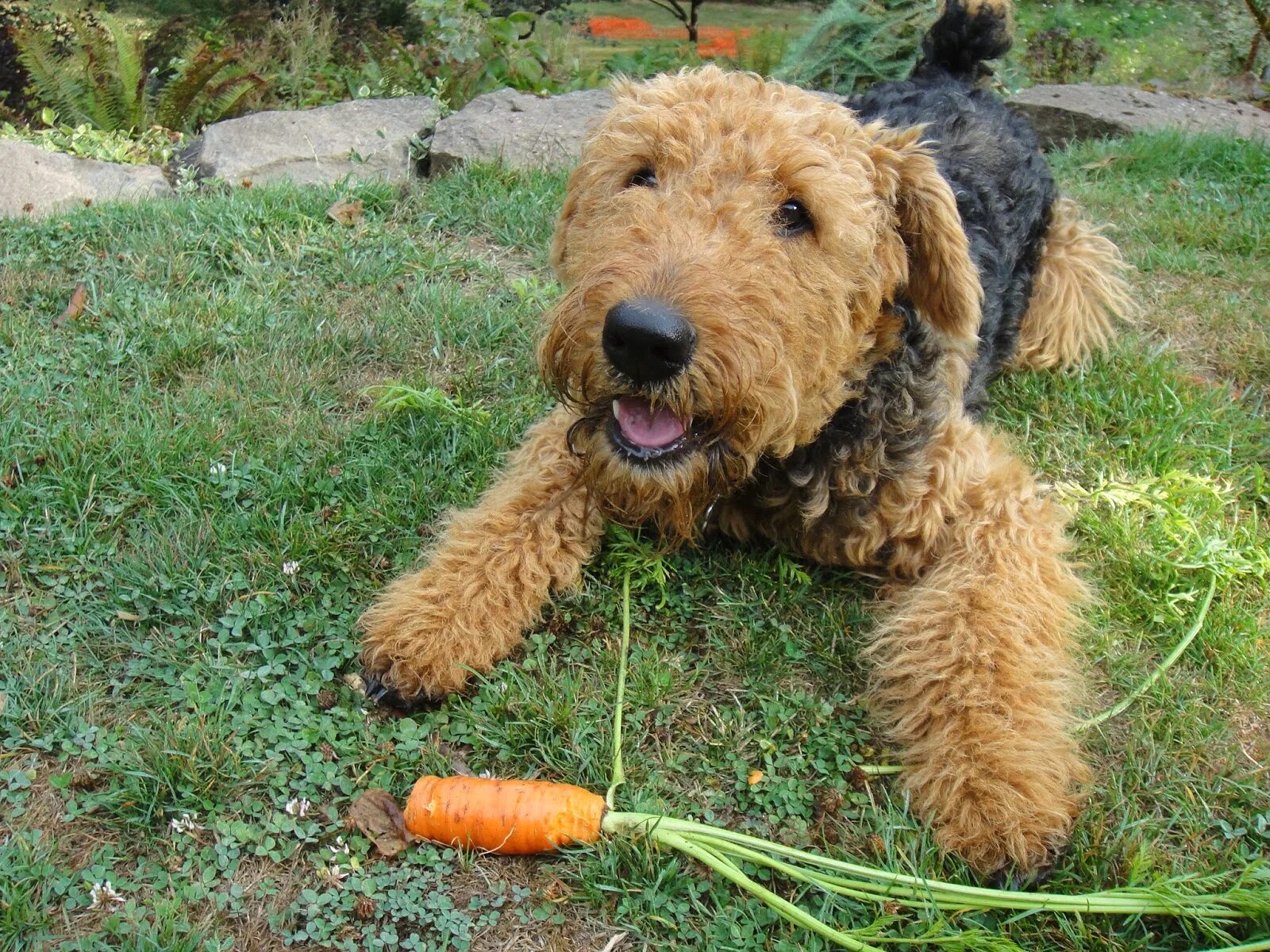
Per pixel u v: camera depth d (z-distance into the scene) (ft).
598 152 2.19
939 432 2.36
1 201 4.25
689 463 2.04
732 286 1.88
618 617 2.33
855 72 5.91
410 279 3.57
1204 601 2.32
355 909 1.79
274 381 2.96
